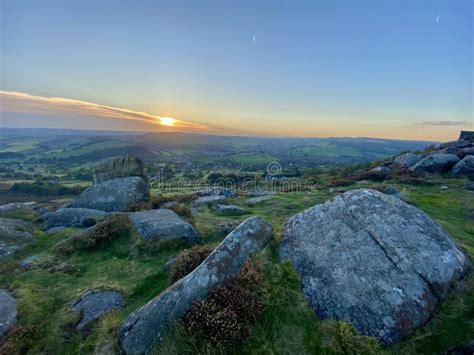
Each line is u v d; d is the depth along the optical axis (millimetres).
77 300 6883
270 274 6430
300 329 5238
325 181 29984
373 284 5738
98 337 5609
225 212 14727
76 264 8852
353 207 7633
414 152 31594
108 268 8500
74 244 9781
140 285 7465
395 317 5180
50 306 6727
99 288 7352
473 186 17953
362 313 5324
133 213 11969
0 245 9531
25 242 10180
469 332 5016
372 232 6801
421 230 6699
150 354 4941
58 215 12789
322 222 7582
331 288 5871
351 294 5652
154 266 8461
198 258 7500
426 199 15359
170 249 9398
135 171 18969
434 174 22375
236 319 5281
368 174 24891
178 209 13258
